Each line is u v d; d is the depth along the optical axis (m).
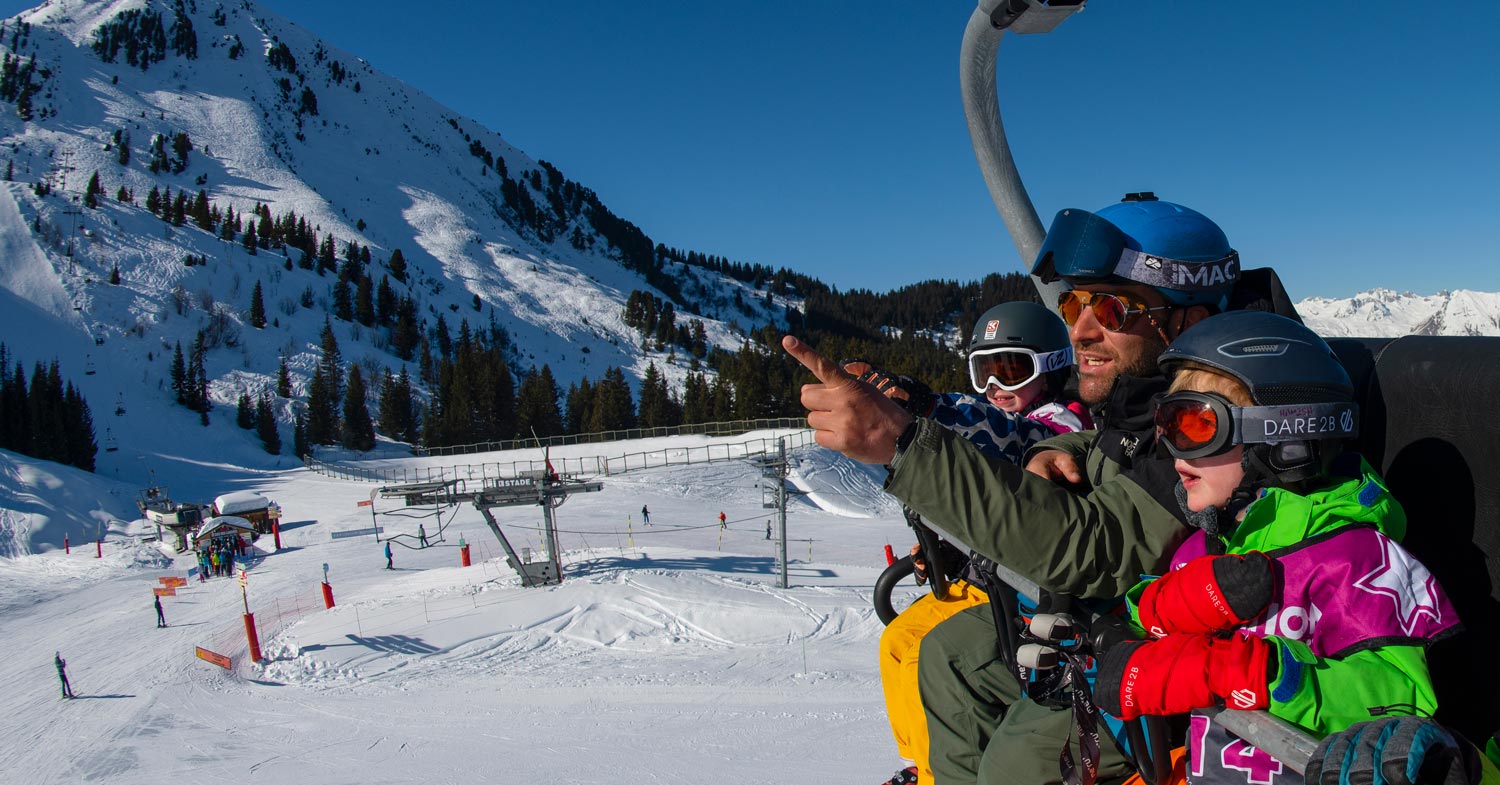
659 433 99.00
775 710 19.23
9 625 34.34
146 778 18.06
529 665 24.06
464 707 20.92
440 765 17.34
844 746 16.67
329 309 159.38
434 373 139.75
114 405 106.56
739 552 38.81
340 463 94.50
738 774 15.51
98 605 37.22
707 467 63.75
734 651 24.20
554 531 30.72
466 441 108.19
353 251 176.12
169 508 61.47
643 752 17.11
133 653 28.27
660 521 49.00
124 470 88.50
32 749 20.25
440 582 33.34
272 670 25.11
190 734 20.52
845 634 25.12
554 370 165.50
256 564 44.69
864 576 31.94
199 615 33.22
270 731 20.38
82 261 142.00
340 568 40.97
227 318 139.88
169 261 152.25
